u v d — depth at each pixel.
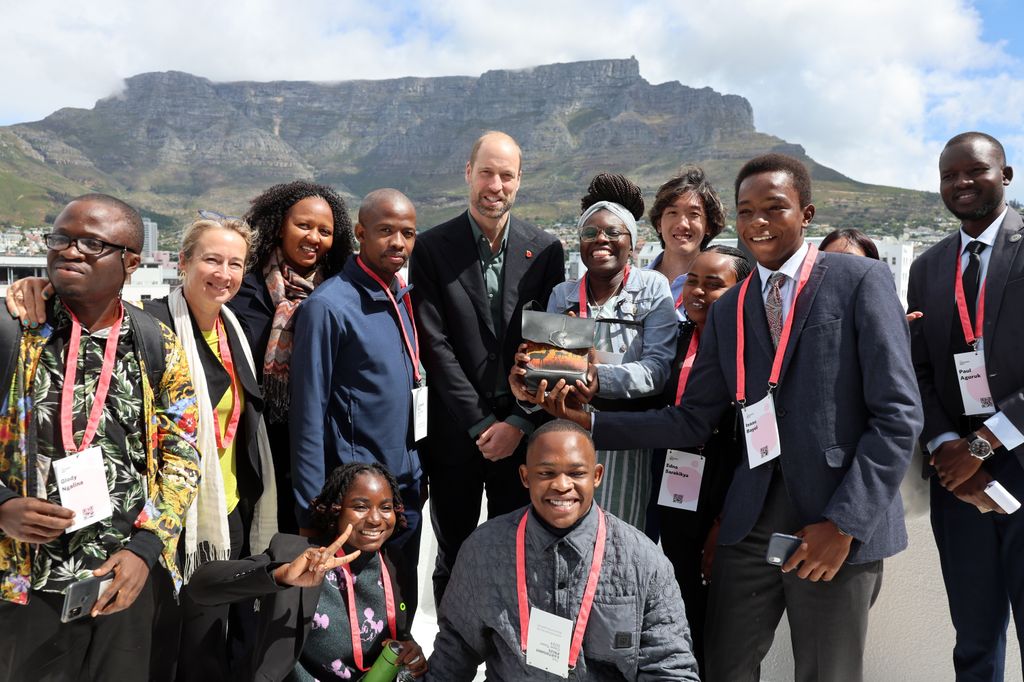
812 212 2.10
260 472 2.60
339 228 2.95
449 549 2.96
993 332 2.33
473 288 2.79
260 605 2.16
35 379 1.82
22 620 1.80
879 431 1.88
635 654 1.94
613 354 2.52
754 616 2.17
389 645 2.16
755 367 2.10
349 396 2.53
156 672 2.05
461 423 2.73
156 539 1.91
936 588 2.74
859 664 2.03
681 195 3.33
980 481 2.29
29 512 1.71
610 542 2.00
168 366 2.04
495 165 2.73
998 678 2.50
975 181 2.38
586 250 2.61
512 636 1.97
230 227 2.48
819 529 1.90
